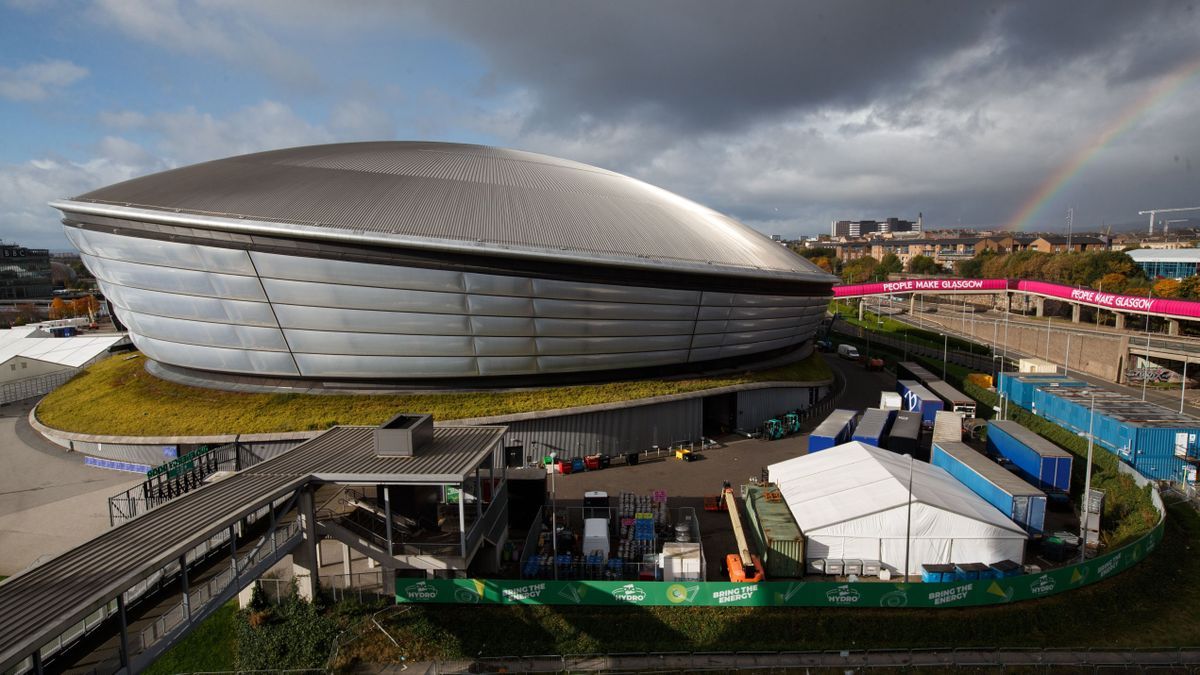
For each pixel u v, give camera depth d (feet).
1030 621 74.64
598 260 120.57
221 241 112.98
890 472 95.35
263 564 67.36
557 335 129.49
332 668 70.79
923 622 74.02
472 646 73.26
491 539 83.05
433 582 77.10
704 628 74.23
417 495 79.36
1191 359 203.10
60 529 100.42
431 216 118.42
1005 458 124.77
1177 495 110.32
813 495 93.97
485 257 116.06
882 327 355.77
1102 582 80.94
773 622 74.49
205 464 111.45
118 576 48.44
